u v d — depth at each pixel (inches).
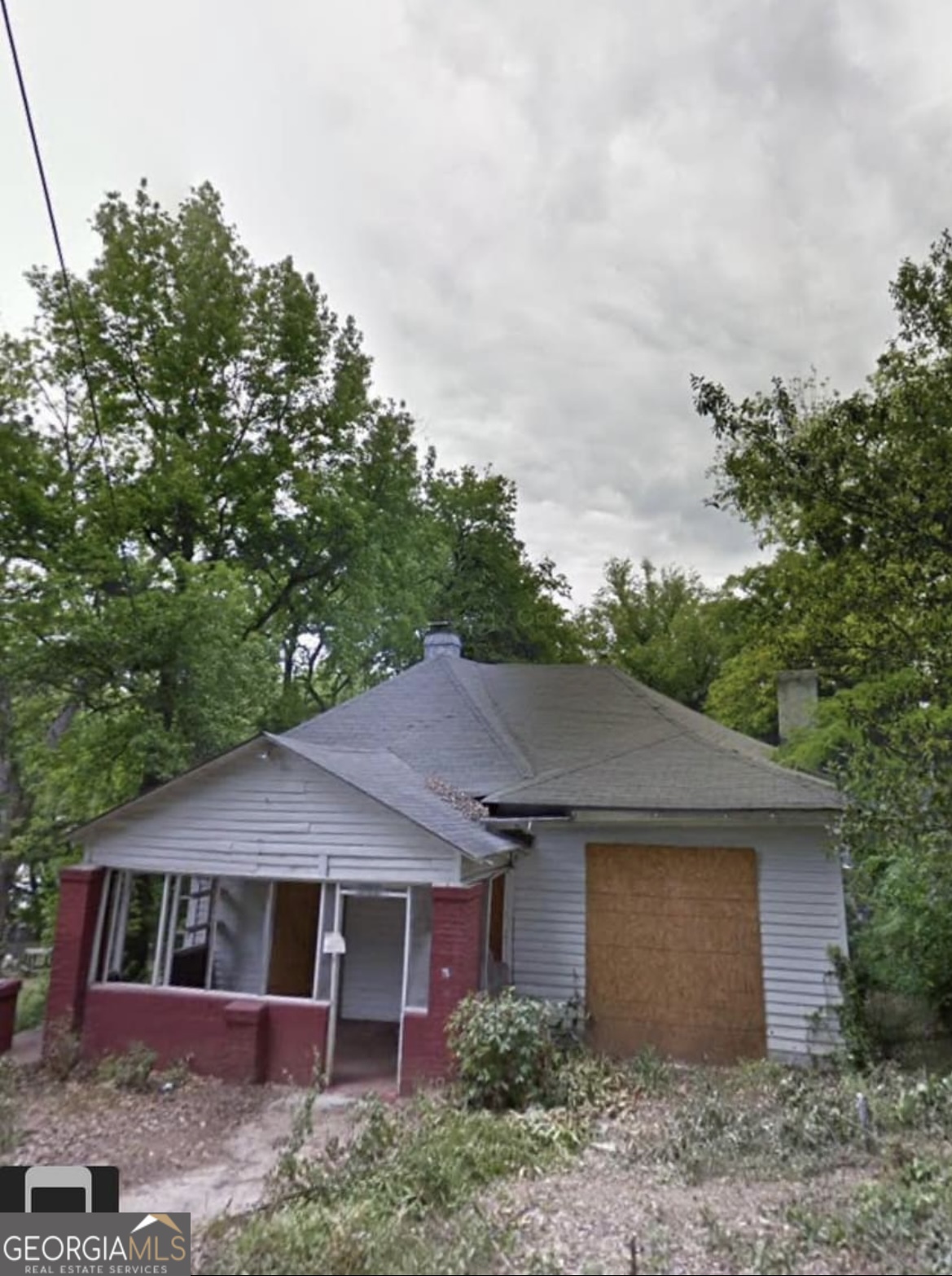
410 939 300.8
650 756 415.2
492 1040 259.9
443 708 490.0
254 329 733.3
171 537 673.6
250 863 321.4
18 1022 434.0
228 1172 212.2
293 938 426.9
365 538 772.0
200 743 532.7
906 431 375.2
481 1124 222.1
